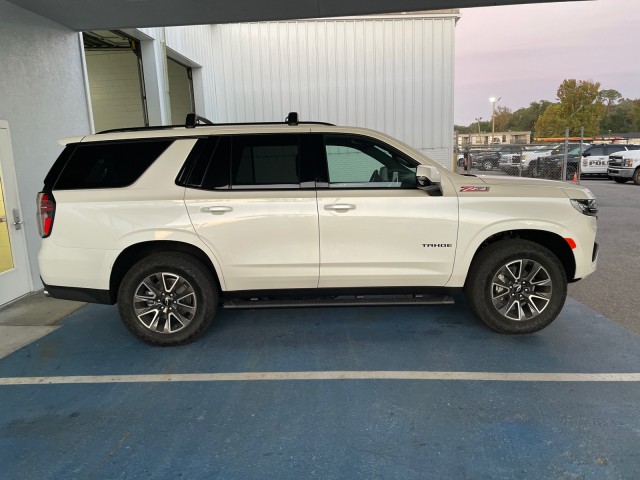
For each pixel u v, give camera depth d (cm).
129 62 1052
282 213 402
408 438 281
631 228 991
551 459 259
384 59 1329
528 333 429
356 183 413
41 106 618
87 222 400
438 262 412
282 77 1332
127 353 412
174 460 266
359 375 360
